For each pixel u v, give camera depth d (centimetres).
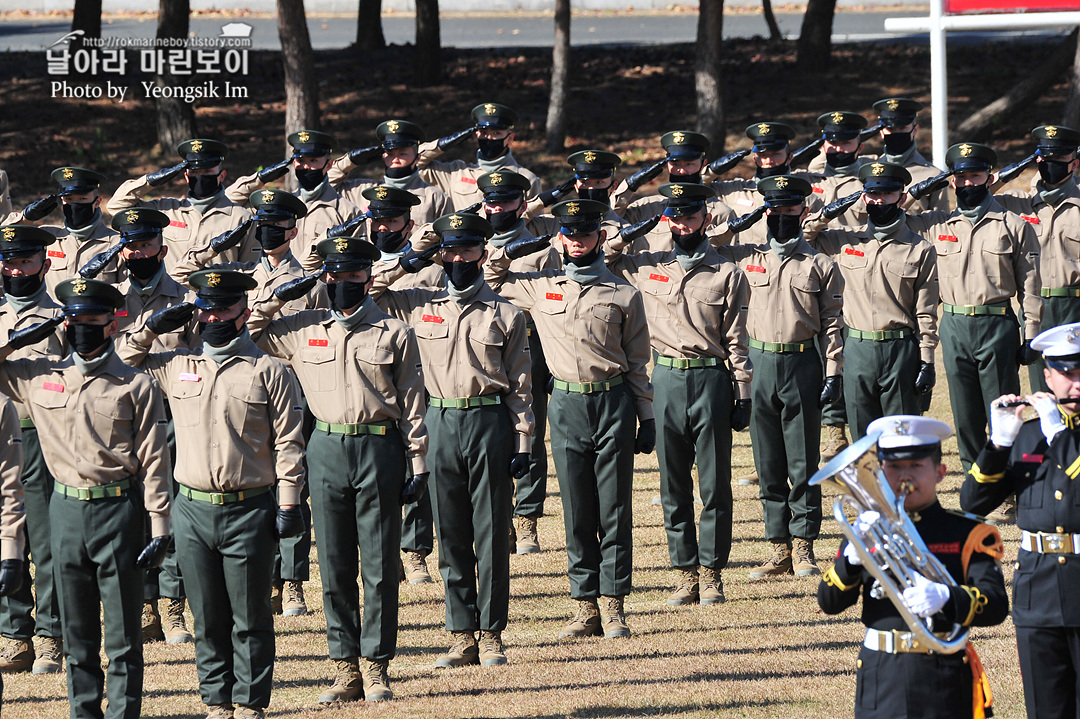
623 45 10600
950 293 3186
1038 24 5300
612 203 3077
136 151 7894
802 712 1938
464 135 3284
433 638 2509
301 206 2625
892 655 1428
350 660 2138
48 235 2338
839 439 3709
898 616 1430
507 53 9812
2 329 2348
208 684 2022
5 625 2402
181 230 3097
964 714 1416
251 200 2622
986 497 1655
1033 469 1625
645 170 3031
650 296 2603
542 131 8219
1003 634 2288
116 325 1989
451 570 2294
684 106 8644
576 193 3042
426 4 8906
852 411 3105
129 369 1975
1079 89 6988
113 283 2808
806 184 2723
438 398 2283
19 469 1923
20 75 8938
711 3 7188
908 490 1418
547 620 2570
